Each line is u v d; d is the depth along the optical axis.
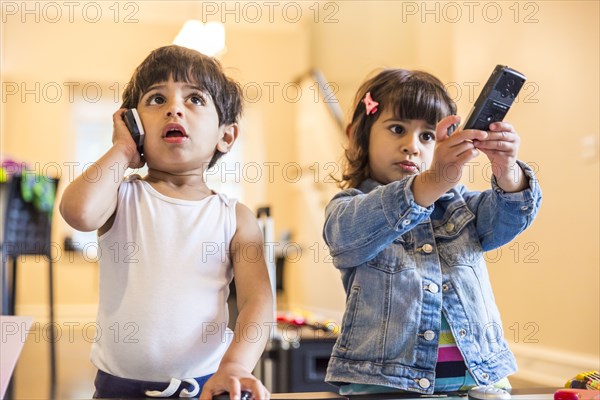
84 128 6.02
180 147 0.79
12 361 0.68
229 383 0.62
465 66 3.10
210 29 4.21
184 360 0.75
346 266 0.90
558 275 2.52
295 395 0.63
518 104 2.82
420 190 0.77
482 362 0.91
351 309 0.93
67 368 3.13
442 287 0.92
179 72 0.81
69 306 5.75
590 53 2.39
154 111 0.81
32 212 3.11
